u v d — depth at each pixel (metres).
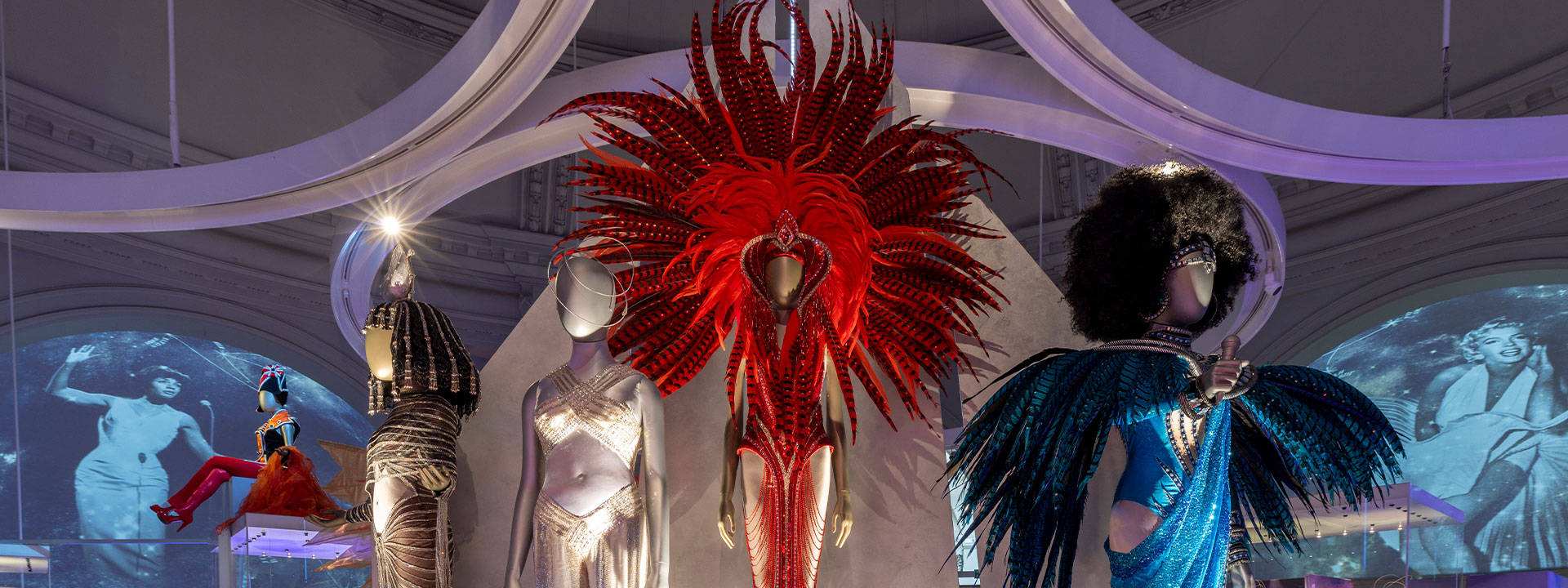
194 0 10.77
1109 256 2.09
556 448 2.26
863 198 2.46
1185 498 1.82
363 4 11.16
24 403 13.48
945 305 2.59
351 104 11.70
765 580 2.28
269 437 4.67
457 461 2.59
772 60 3.41
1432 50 10.16
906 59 5.29
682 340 2.46
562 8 4.36
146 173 5.50
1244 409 2.05
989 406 2.12
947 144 2.57
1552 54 9.54
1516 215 10.22
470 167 5.84
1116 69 4.79
